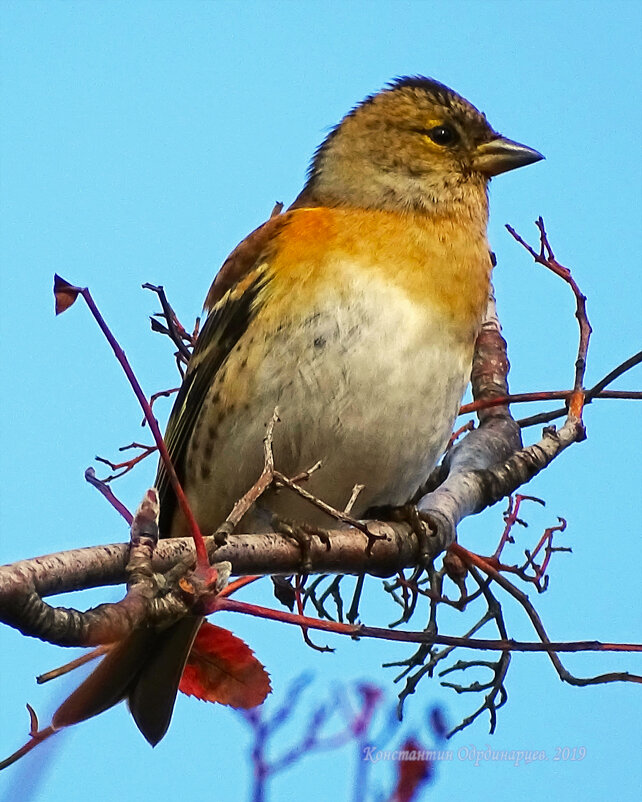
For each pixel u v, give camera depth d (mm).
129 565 6562
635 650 7484
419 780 6480
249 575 8766
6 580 6059
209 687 7633
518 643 7430
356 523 7352
